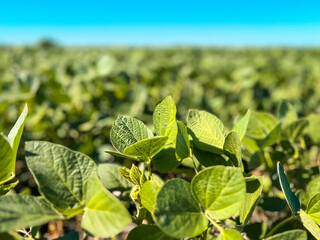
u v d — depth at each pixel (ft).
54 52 53.93
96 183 2.38
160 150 3.15
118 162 8.39
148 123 10.31
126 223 2.18
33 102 10.64
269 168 5.14
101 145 9.65
